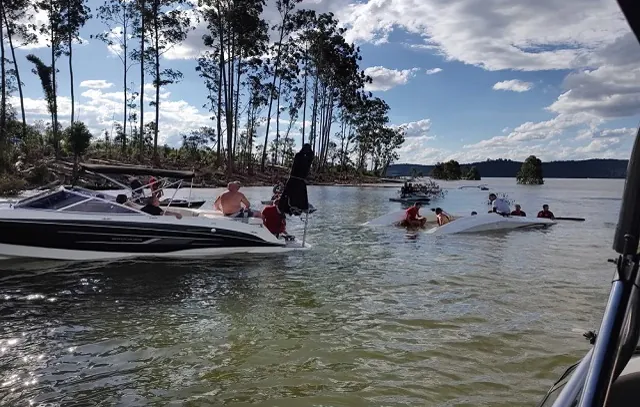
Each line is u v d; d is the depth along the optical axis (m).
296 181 11.64
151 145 51.59
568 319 6.46
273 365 4.95
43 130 45.12
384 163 90.19
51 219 9.10
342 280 8.55
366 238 13.87
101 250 9.59
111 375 4.63
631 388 2.26
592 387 1.49
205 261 10.02
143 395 4.27
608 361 1.52
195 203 17.42
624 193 1.62
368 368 4.91
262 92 54.69
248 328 5.98
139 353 5.16
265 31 48.56
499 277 8.91
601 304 7.16
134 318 6.25
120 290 7.55
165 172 10.61
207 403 4.16
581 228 17.03
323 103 66.50
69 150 40.31
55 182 10.77
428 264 10.11
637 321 1.63
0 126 39.12
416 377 4.72
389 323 6.24
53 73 42.28
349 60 61.66
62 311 6.45
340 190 46.66
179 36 44.88
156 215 10.11
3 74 39.28
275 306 6.91
